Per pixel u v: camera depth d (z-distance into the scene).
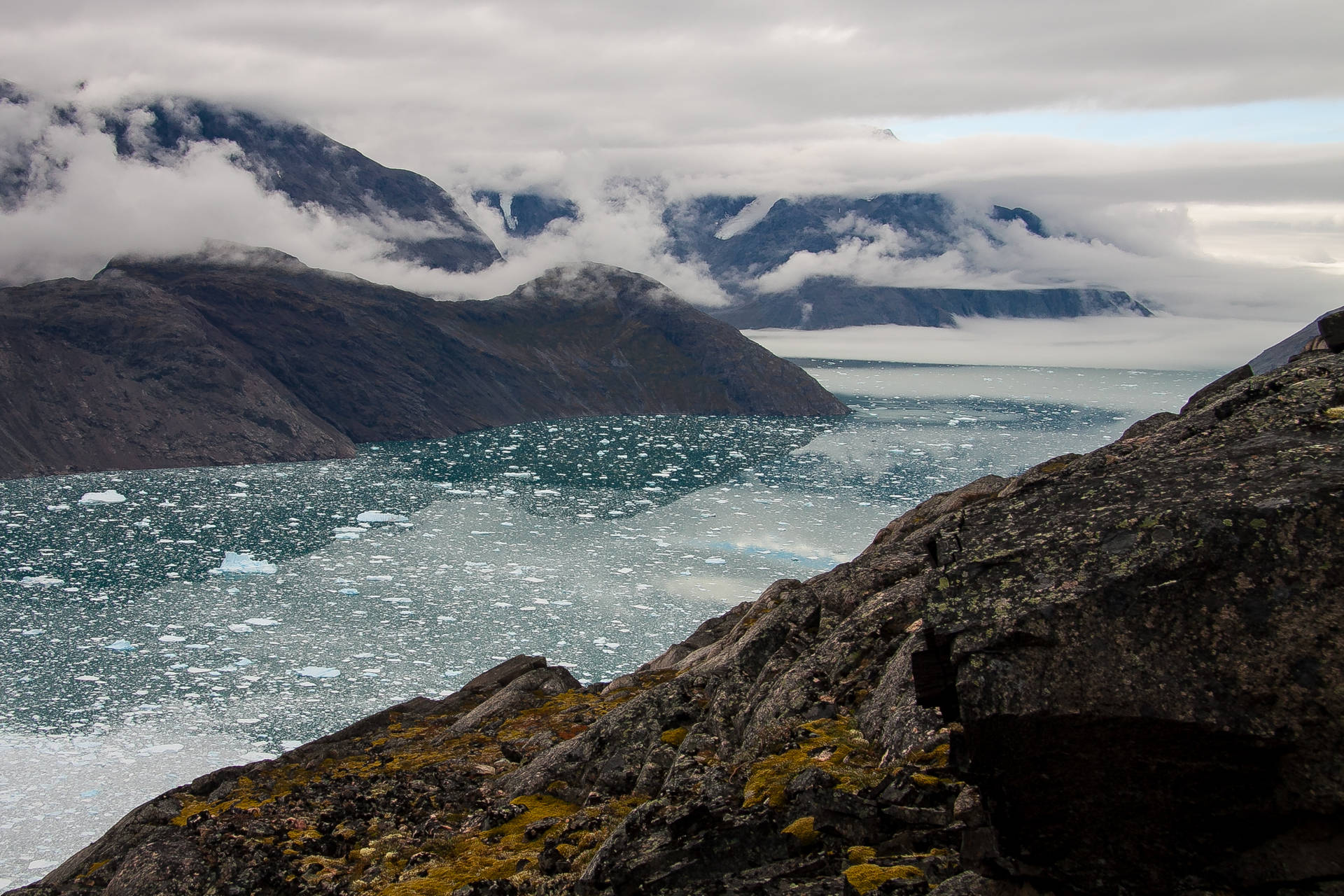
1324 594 7.93
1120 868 8.51
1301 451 8.92
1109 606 8.63
